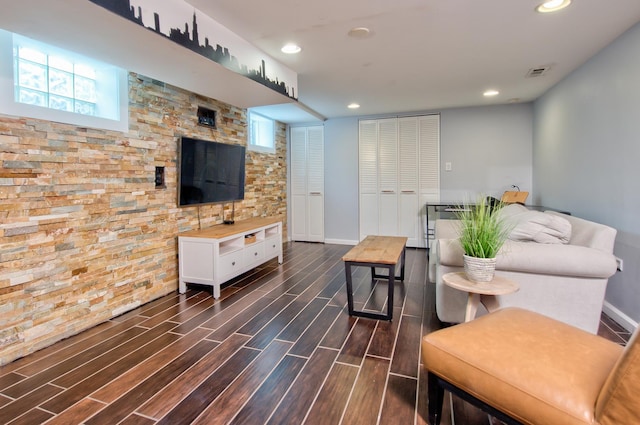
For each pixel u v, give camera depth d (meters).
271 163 5.32
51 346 2.21
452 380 1.33
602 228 2.19
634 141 2.37
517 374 1.16
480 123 4.99
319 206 5.88
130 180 2.79
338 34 2.50
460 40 2.62
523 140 4.82
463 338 1.37
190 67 2.40
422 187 5.32
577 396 1.04
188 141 3.31
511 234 2.35
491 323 1.48
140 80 2.87
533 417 1.09
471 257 1.89
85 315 2.45
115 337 2.34
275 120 5.46
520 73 3.43
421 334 2.35
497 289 1.77
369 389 1.73
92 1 1.54
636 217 2.34
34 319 2.13
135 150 2.83
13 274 2.03
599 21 2.31
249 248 3.65
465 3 2.07
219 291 3.14
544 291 2.11
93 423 1.50
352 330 2.42
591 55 2.94
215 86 2.88
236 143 4.29
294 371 1.90
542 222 2.30
